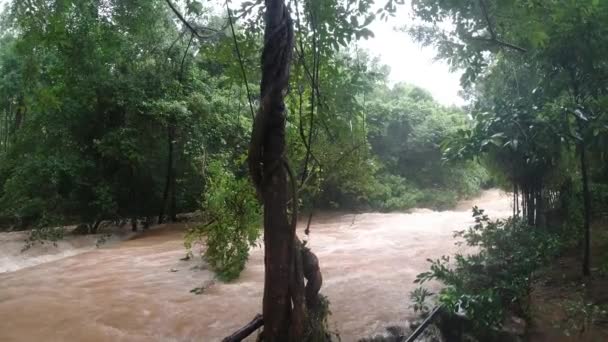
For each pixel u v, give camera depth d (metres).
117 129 12.82
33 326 5.79
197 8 5.13
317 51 4.89
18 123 17.27
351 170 6.76
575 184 7.70
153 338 5.41
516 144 5.12
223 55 5.25
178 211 16.44
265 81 3.73
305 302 3.99
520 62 6.82
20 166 12.45
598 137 5.28
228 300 6.62
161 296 6.89
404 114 21.52
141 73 12.84
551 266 6.47
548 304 5.45
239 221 8.02
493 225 5.46
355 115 5.33
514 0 5.09
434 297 5.82
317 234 12.12
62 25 6.12
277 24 3.73
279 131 3.80
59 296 7.05
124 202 13.84
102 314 6.17
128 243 11.96
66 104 12.10
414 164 21.66
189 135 13.53
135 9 7.65
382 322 5.36
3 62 16.50
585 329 4.74
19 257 10.40
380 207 17.91
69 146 12.98
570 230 7.28
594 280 5.91
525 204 7.26
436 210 18.86
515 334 4.79
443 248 9.52
